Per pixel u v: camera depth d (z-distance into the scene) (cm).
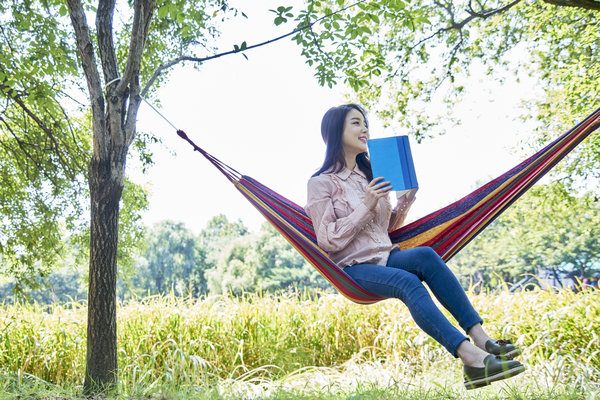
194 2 553
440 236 311
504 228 3103
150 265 6325
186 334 518
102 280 379
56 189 715
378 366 474
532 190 963
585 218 1430
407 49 866
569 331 440
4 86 585
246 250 5325
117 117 389
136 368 452
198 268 6444
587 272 2702
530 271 3045
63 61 586
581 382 340
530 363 420
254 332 554
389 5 447
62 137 703
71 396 347
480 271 3456
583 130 319
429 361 462
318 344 554
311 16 420
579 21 789
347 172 270
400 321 527
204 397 286
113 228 388
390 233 305
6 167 746
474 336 217
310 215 261
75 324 521
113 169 389
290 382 386
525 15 849
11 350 475
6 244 712
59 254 774
